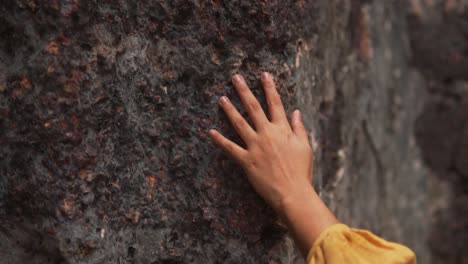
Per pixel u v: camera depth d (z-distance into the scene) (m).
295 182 1.13
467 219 2.43
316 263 1.08
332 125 1.56
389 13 2.10
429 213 2.34
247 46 1.18
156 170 1.16
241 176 1.18
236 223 1.19
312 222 1.11
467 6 2.35
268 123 1.14
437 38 2.31
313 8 1.39
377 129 1.95
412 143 2.26
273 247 1.23
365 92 1.85
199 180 1.17
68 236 1.08
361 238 1.10
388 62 2.07
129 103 1.13
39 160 1.08
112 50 1.09
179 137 1.17
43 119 1.06
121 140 1.12
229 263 1.19
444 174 2.38
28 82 1.07
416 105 2.28
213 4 1.15
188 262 1.18
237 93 1.17
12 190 1.10
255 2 1.16
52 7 1.04
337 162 1.59
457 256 2.42
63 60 1.05
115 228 1.12
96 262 1.09
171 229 1.17
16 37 1.08
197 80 1.16
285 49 1.23
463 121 2.37
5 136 1.10
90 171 1.08
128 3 1.12
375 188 1.93
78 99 1.06
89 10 1.06
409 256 1.09
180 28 1.16
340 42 1.63
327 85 1.52
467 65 2.36
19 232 1.12
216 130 1.16
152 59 1.15
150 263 1.16
